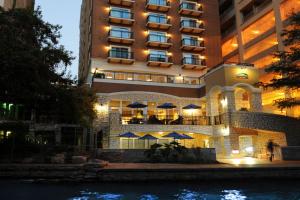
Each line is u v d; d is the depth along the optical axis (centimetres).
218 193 1345
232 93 2909
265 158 2572
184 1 4491
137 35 4097
